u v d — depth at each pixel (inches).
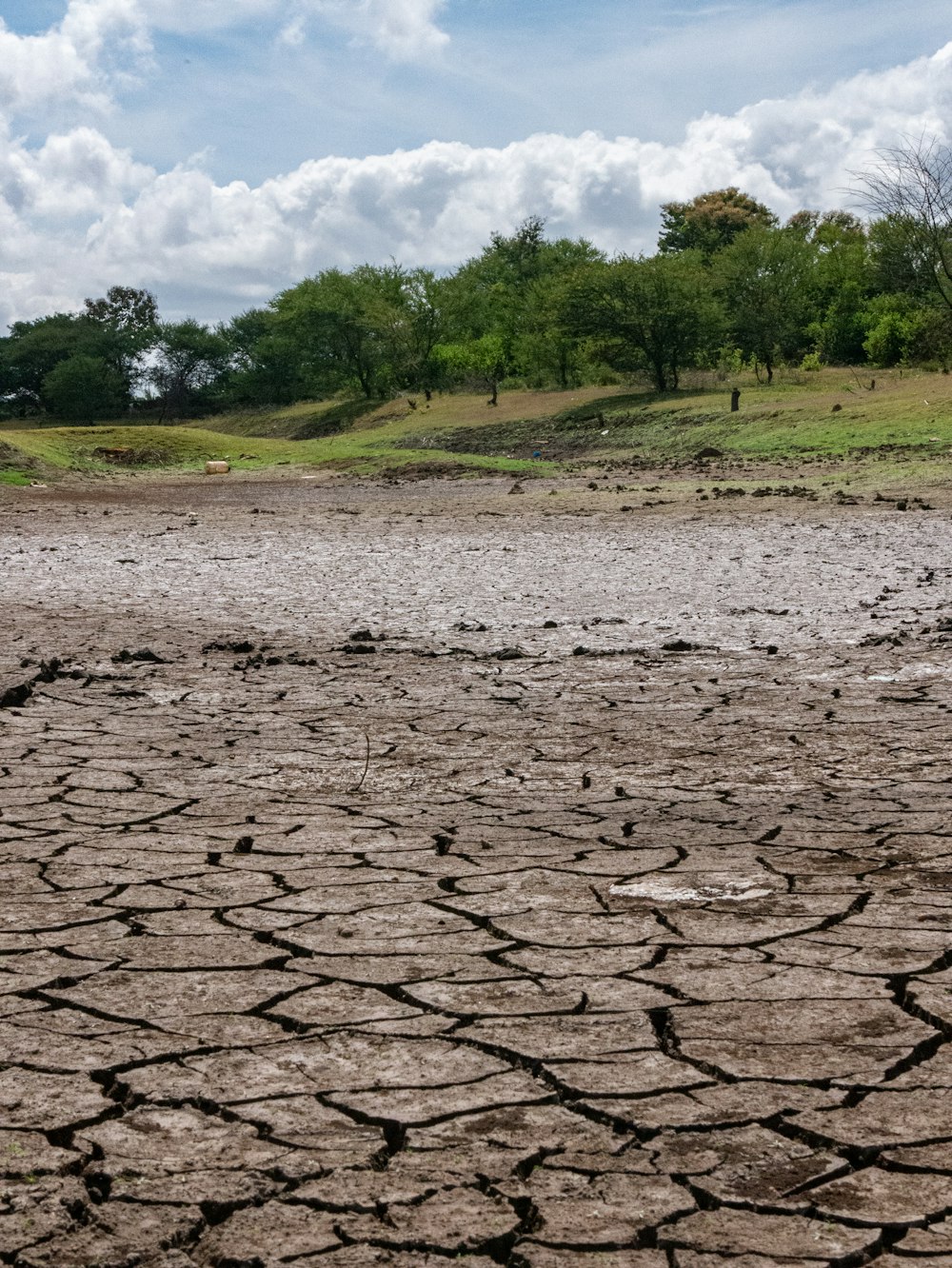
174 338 5310.0
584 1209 87.7
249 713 306.0
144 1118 102.5
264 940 148.3
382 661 390.3
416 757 255.9
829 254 3634.4
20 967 139.3
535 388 3838.6
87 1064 113.2
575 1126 100.3
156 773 242.4
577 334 3348.9
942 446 1763.0
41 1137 99.3
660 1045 115.9
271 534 977.5
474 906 159.8
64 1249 83.6
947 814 204.1
